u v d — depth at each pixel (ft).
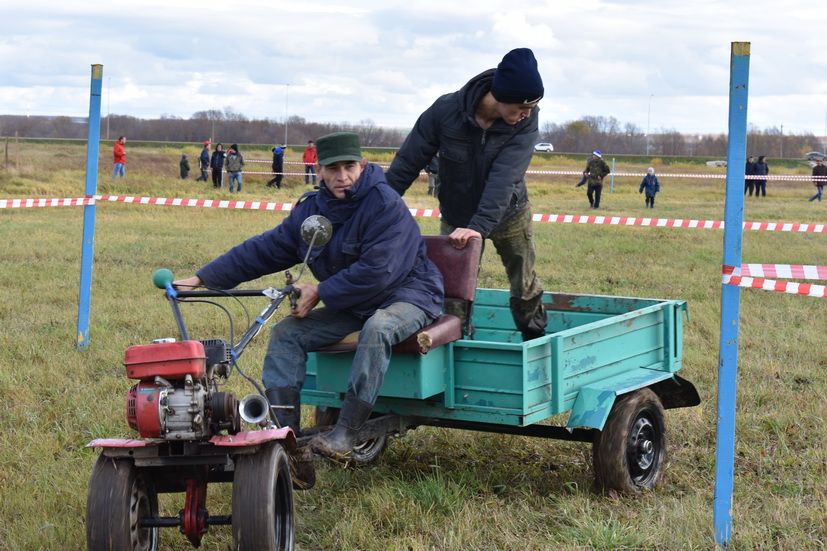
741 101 15.57
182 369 13.52
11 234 60.03
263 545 13.89
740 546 16.15
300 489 16.87
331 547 16.39
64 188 100.12
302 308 16.42
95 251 53.11
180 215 77.92
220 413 13.76
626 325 19.74
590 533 16.42
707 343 31.55
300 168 162.91
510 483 19.61
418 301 17.06
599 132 338.13
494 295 24.13
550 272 48.21
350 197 16.87
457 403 17.74
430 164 22.97
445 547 16.15
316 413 20.15
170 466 14.87
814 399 25.26
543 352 17.65
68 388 25.16
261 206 39.11
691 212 99.71
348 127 290.76
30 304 36.78
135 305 36.14
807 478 19.61
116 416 22.62
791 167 245.86
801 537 16.47
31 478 18.79
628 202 121.49
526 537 16.63
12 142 216.54
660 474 19.47
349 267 16.83
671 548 16.06
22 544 15.78
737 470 20.29
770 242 65.51
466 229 18.83
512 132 20.01
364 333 16.28
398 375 17.16
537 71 19.19
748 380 27.22
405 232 17.03
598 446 18.40
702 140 334.65
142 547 14.66
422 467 20.49
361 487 19.10
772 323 35.58
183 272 46.47
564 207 108.37
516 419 17.19
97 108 29.25
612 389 18.29
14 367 27.02
